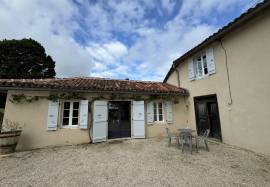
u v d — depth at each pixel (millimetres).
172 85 11180
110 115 14945
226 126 6711
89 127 7359
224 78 6797
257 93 5324
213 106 7770
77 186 3293
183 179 3584
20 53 18969
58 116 6832
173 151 5930
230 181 3449
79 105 7301
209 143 7031
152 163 4660
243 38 5852
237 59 6137
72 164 4602
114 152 5820
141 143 7270
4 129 5953
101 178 3670
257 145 5344
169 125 9148
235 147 6195
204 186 3254
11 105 6172
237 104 6152
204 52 8195
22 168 4301
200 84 8422
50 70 22156
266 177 3615
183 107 9664
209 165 4438
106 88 7422
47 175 3850
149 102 8812
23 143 6152
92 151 5957
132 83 10125
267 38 4965
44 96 6664
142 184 3367
